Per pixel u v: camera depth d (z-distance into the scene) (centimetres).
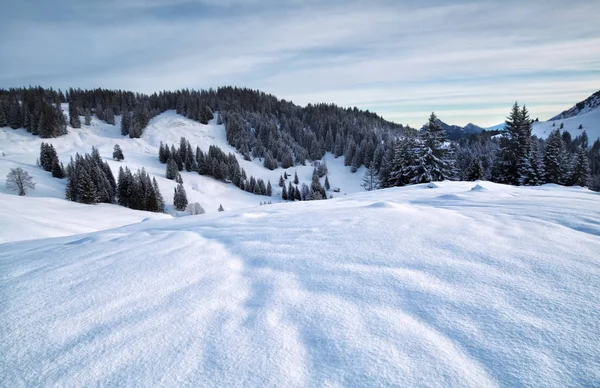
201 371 146
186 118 13125
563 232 331
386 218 446
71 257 345
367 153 8881
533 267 239
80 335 179
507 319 173
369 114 16150
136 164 8062
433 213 474
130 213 4391
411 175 2581
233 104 14312
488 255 271
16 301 227
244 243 368
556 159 2739
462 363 142
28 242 603
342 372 141
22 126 9525
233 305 209
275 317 190
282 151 10412
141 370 148
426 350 152
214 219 607
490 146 7819
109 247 383
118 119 12694
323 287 231
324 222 453
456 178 2581
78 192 4684
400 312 188
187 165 8606
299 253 315
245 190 8212
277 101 15750
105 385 140
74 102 11875
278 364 148
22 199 3750
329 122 12419
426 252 290
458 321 174
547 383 129
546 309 180
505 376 134
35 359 159
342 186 8331
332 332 171
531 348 149
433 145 2431
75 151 8606
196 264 297
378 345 158
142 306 212
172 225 586
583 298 189
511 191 840
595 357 140
